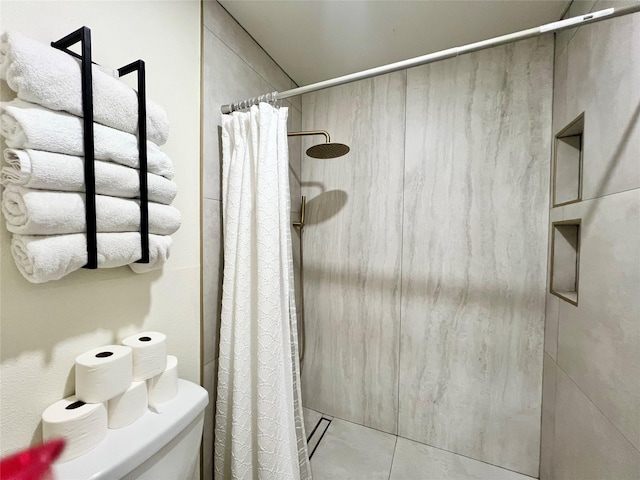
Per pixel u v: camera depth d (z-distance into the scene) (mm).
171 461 634
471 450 1277
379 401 1440
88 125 520
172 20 819
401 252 1366
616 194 690
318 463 1244
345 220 1471
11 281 507
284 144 970
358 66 1366
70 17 584
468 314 1261
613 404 686
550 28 604
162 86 792
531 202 1146
